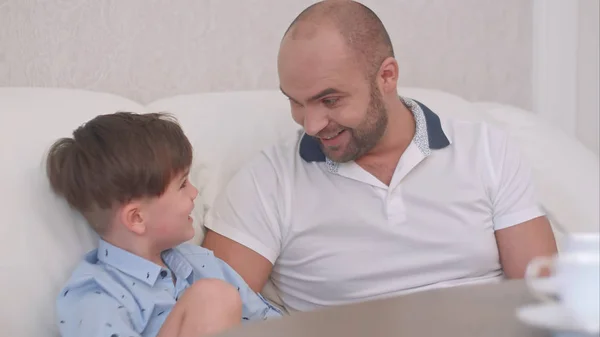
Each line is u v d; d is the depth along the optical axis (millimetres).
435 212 1292
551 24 2088
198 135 1364
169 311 1115
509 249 1329
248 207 1281
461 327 668
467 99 2025
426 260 1275
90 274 1064
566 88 2121
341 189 1282
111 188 1097
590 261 606
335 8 1207
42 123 1171
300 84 1176
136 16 1524
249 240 1263
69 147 1122
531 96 2129
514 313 696
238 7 1644
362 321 690
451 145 1336
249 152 1394
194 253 1226
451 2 1951
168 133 1156
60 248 1093
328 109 1199
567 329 613
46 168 1119
